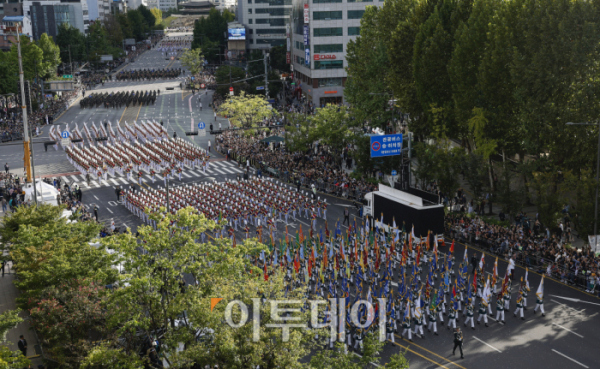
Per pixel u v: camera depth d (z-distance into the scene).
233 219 65.81
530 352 38.62
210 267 32.69
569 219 58.31
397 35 82.44
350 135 82.12
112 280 36.41
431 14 76.12
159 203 69.06
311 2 137.88
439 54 74.00
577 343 39.59
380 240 55.81
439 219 56.84
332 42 139.88
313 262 50.06
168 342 29.86
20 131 118.12
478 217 60.81
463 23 70.75
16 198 71.94
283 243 54.72
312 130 87.06
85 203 77.31
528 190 64.44
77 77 193.00
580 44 55.69
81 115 141.75
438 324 43.03
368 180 77.88
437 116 74.31
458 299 42.19
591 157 57.72
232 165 95.25
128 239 32.41
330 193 77.62
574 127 56.78
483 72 64.62
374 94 89.69
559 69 57.84
